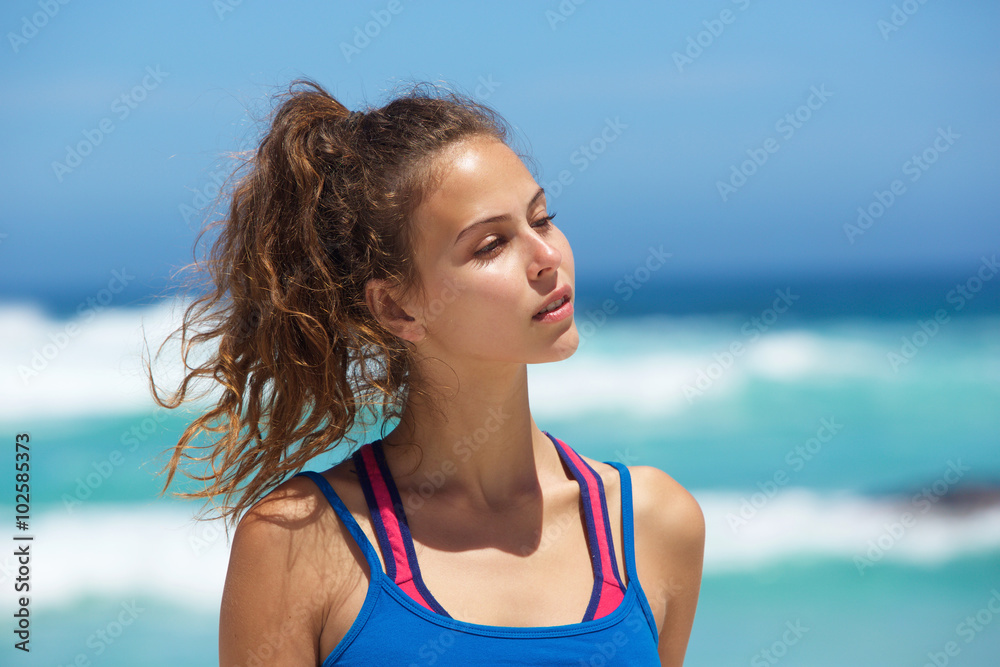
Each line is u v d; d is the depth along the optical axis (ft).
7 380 97.76
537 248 11.48
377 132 12.50
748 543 65.21
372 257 12.25
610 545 12.38
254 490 13.10
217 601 53.06
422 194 11.81
